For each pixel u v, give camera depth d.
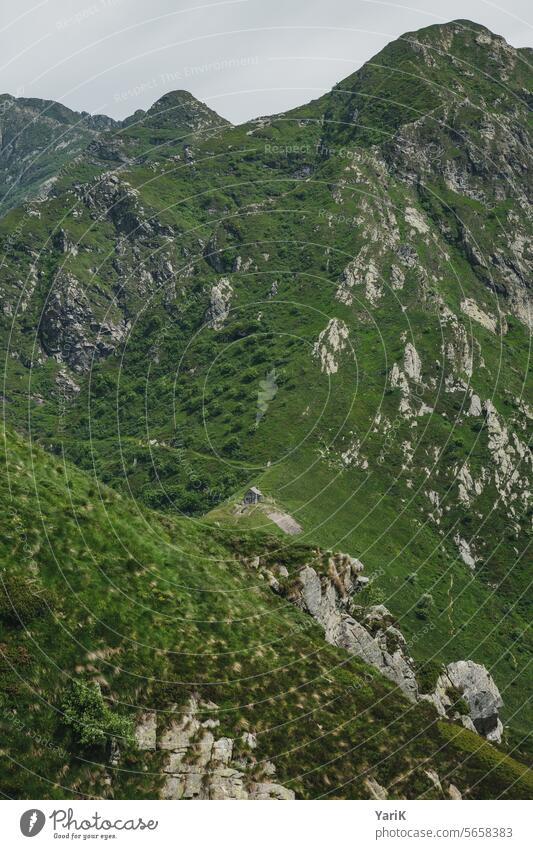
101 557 55.69
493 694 89.44
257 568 74.31
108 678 48.06
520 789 59.78
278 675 57.66
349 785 52.12
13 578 48.91
